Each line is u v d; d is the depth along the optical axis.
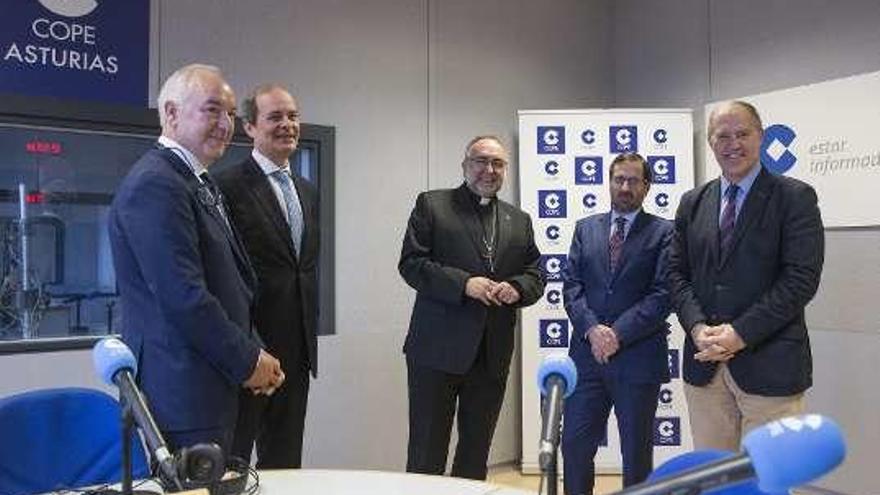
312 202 2.64
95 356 1.25
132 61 3.18
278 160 2.54
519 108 4.44
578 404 2.93
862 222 3.42
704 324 2.42
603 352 2.78
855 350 3.43
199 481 1.26
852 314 3.45
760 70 3.91
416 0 4.04
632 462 2.80
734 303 2.39
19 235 3.00
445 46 4.14
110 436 1.86
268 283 2.42
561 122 4.17
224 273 1.86
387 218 3.92
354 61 3.81
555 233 4.15
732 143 2.38
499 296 2.78
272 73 3.54
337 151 3.74
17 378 2.90
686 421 3.97
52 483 1.78
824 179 3.57
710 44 4.17
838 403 3.49
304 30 3.64
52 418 1.81
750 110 2.41
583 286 3.01
